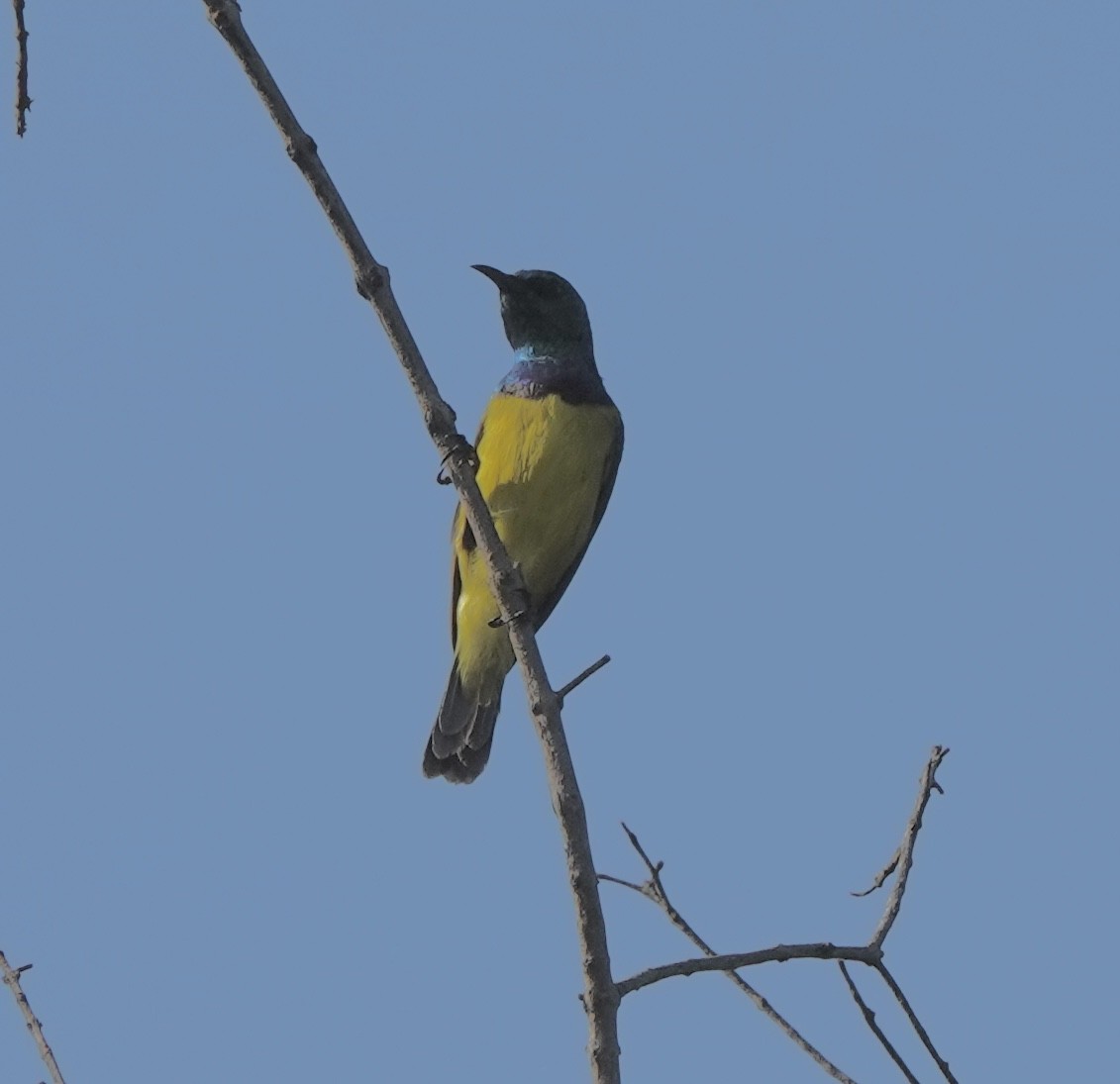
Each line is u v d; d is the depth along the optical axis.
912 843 9.16
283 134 9.26
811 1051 8.95
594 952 8.27
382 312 9.52
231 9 9.10
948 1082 8.78
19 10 8.30
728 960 8.52
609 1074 8.08
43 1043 8.31
